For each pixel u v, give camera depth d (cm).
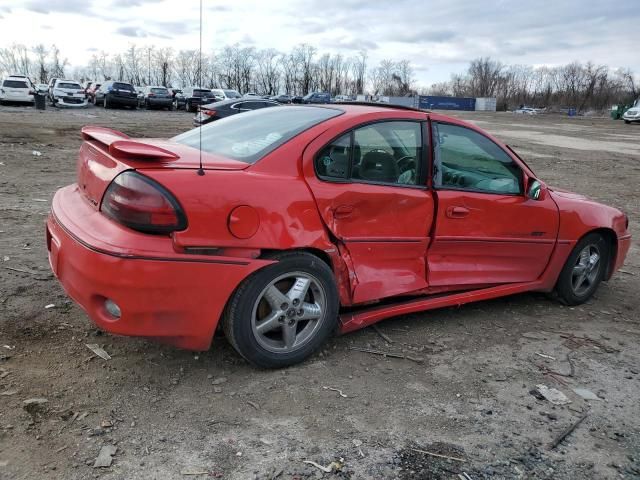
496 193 413
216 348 345
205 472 238
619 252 496
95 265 272
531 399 317
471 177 405
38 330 350
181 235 277
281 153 322
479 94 12269
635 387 340
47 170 1011
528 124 4300
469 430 283
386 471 247
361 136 350
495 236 412
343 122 345
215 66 7925
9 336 339
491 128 3541
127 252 269
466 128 404
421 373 338
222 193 288
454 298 404
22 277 435
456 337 393
